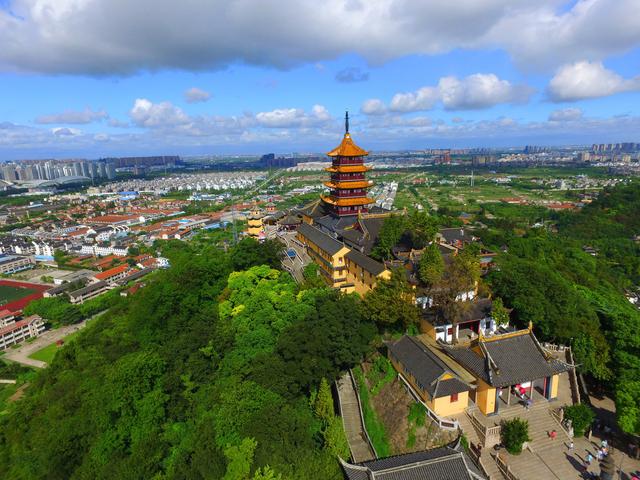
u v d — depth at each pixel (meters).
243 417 53.44
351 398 65.81
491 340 56.22
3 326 164.00
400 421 56.97
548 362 55.72
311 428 57.34
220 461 49.88
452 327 69.38
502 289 74.44
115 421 59.38
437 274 69.69
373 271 83.31
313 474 44.81
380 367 66.56
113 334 97.00
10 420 83.81
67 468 61.22
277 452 48.50
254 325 72.69
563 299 70.50
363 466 45.53
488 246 133.00
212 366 68.31
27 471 62.91
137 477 51.62
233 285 86.44
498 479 47.31
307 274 101.56
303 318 70.56
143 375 61.47
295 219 166.88
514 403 56.59
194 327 73.12
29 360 147.00
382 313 68.56
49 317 172.00
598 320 71.50
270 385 59.41
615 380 62.94
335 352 65.62
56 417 71.00
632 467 49.38
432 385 53.66
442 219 185.25
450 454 44.97
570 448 51.19
